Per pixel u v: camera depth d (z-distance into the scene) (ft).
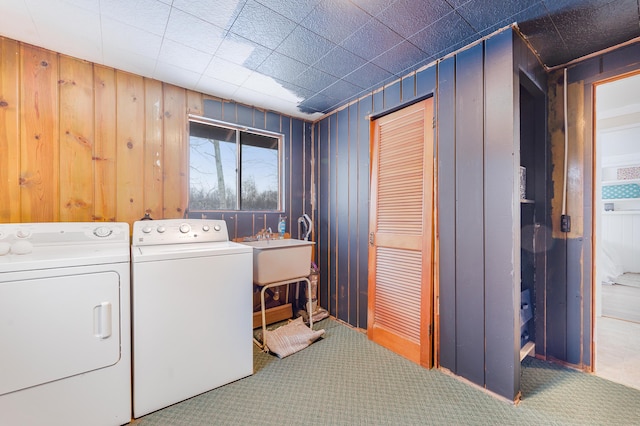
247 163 9.69
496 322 5.69
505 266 5.55
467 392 5.85
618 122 10.81
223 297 6.18
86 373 4.75
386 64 7.00
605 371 6.63
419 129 7.22
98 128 7.00
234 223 9.12
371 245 8.43
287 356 7.38
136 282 5.21
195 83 8.01
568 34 5.75
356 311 9.13
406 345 7.30
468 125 6.15
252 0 4.88
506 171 5.53
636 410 5.32
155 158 7.77
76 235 5.93
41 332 4.41
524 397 5.70
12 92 6.07
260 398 5.74
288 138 10.42
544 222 7.23
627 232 16.55
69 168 6.66
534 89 6.78
